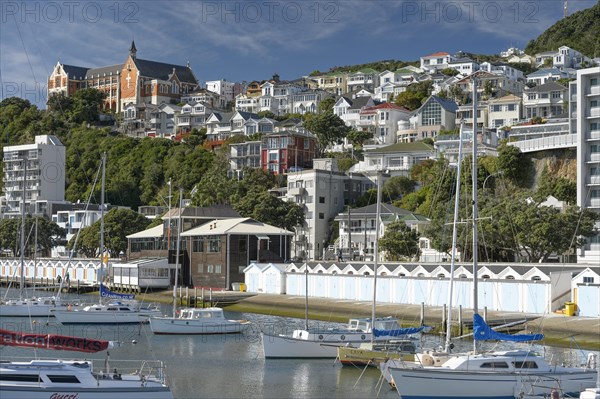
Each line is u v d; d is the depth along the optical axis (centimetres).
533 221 9544
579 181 11462
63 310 8362
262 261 11781
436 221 10438
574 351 6150
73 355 6200
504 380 4478
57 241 17425
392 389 5066
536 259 9962
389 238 11406
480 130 17112
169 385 5181
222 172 18162
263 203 14125
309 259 13725
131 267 12275
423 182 15212
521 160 13162
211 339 7262
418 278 8862
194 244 12225
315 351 6091
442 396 4466
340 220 14400
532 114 18850
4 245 16825
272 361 6022
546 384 4512
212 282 11850
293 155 18325
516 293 7981
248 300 10138
